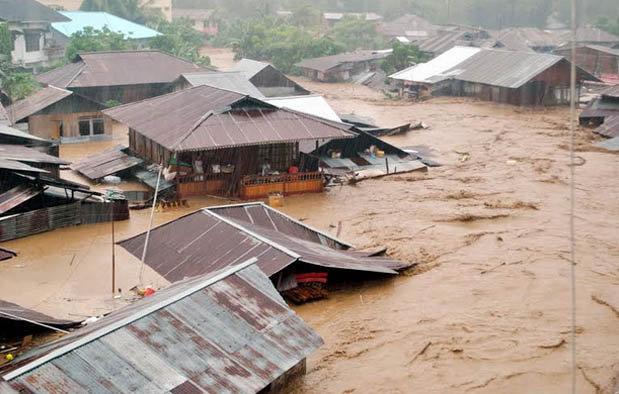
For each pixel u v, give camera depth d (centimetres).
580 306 2620
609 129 5475
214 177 3934
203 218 2836
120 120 4316
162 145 3725
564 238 3306
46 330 2347
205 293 2023
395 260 2998
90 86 6125
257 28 9944
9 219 3212
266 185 3938
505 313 2570
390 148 4778
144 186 4144
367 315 2548
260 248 2598
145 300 2128
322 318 2525
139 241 2820
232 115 3938
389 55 8662
